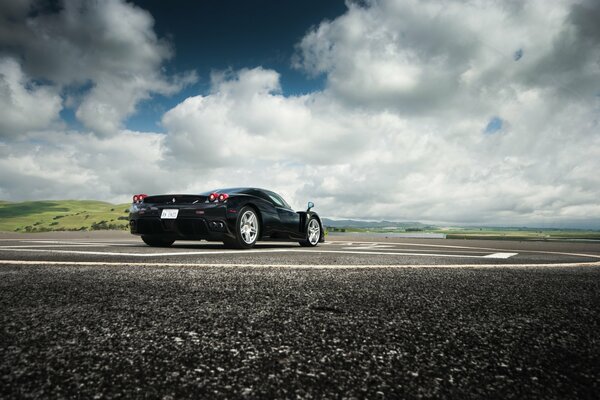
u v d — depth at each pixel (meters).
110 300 1.49
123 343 0.95
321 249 5.86
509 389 0.72
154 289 1.75
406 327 1.15
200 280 2.03
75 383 0.71
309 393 0.68
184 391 0.68
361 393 0.69
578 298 1.71
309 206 7.32
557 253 5.79
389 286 1.92
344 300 1.55
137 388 0.69
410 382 0.74
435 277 2.31
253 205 5.89
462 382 0.75
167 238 6.05
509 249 6.95
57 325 1.11
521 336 1.08
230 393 0.68
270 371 0.78
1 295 1.57
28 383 0.70
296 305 1.44
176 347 0.92
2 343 0.94
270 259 3.49
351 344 0.97
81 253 3.92
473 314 1.35
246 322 1.18
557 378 0.78
